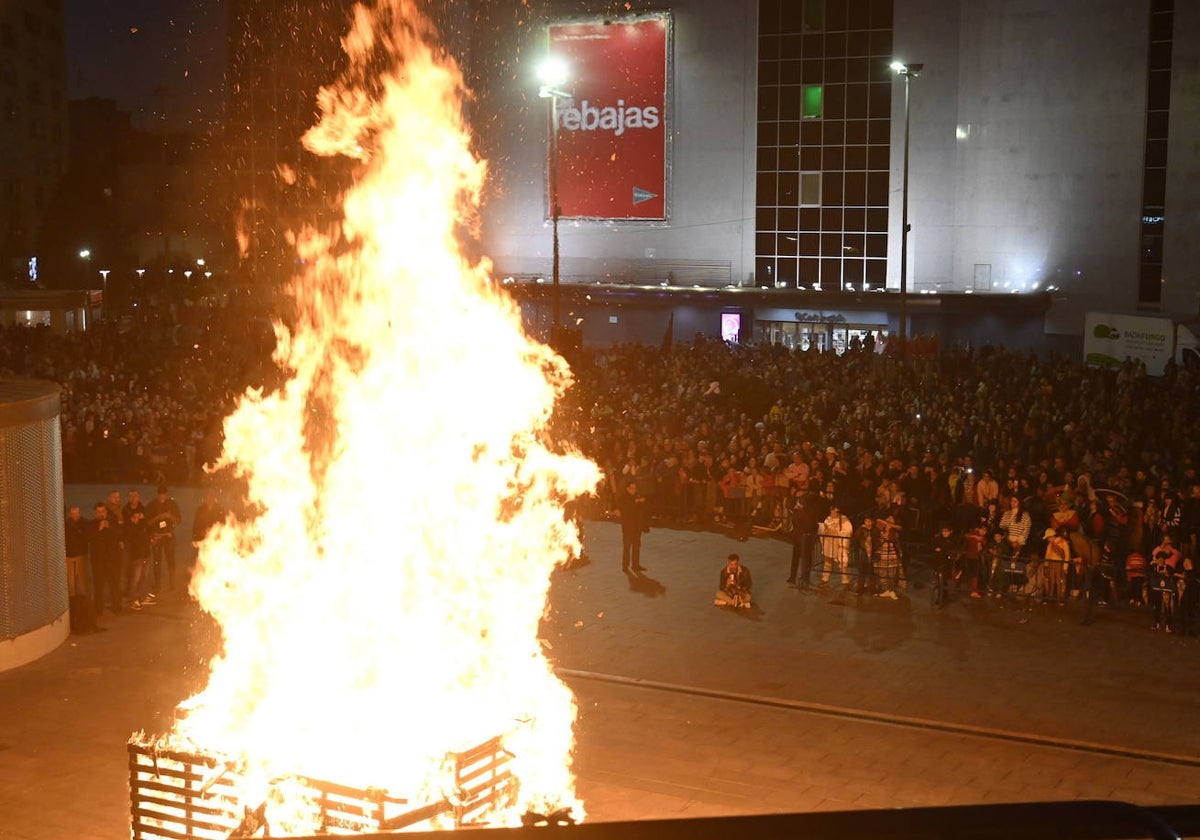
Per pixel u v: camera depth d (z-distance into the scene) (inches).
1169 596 765.9
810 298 2137.1
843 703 649.6
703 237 2311.8
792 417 1197.1
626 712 635.5
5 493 692.7
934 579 855.7
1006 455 1057.5
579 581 884.6
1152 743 593.3
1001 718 627.2
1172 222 1971.0
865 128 2174.0
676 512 1084.5
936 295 2030.0
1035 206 2066.9
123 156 3951.8
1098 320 1551.4
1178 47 1939.0
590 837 90.1
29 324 2183.8
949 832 87.5
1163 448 1040.8
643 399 1322.6
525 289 2297.0
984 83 2085.4
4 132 3191.4
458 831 94.3
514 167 2405.3
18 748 585.0
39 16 3348.9
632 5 2299.5
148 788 399.5
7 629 697.0
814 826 88.7
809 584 879.7
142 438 1259.8
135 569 828.6
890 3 2130.9
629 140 2329.0
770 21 2215.8
